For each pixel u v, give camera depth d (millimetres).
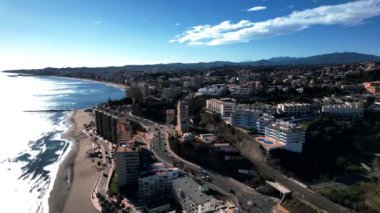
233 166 174000
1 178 171500
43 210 135750
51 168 187000
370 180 157250
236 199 138750
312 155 179500
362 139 195000
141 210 130375
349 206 131875
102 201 139500
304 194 143125
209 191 144000
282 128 186000
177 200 136875
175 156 193750
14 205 140750
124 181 155250
